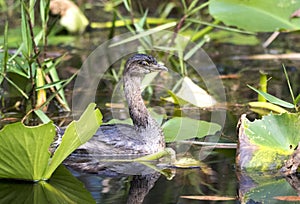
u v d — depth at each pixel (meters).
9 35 14.55
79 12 15.67
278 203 6.70
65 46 14.57
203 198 6.83
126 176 7.69
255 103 10.43
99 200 6.87
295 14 11.77
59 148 7.35
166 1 16.77
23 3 9.54
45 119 9.23
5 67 9.60
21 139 7.05
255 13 11.95
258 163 7.75
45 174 7.50
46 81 10.63
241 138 8.02
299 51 13.94
